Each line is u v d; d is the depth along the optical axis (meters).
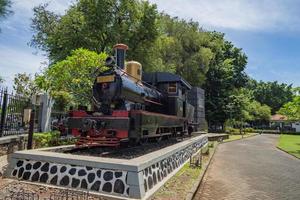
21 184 5.77
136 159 5.96
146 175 5.80
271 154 18.78
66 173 5.84
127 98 8.78
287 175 10.70
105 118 7.68
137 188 5.20
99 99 8.79
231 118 44.34
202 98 32.53
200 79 36.50
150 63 24.98
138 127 7.53
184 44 36.69
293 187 8.55
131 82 9.28
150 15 23.89
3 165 7.02
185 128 15.36
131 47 23.61
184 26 36.88
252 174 10.56
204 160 12.77
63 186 5.75
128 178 5.30
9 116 9.41
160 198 5.62
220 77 44.41
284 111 34.66
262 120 73.75
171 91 13.11
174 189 6.45
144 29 23.47
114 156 7.39
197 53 36.31
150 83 13.33
